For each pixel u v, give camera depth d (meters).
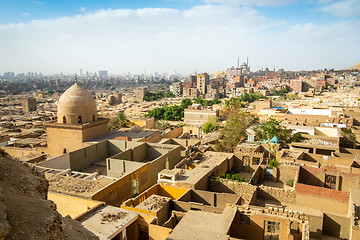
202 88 173.00
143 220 18.81
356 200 22.97
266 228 18.98
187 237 15.70
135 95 175.38
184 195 24.05
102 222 17.02
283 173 34.28
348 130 53.00
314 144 44.56
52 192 23.30
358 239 20.06
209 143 50.34
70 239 7.63
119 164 31.83
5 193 6.87
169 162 35.66
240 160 39.69
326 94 147.88
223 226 17.11
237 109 79.31
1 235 5.20
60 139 41.69
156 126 76.38
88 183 25.00
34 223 6.29
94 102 44.12
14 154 44.44
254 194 26.47
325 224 23.34
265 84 197.62
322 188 25.94
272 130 51.22
